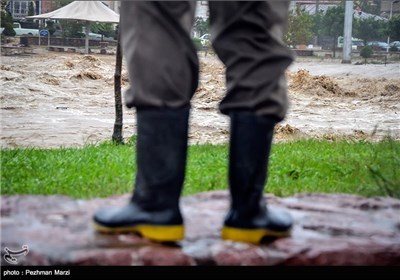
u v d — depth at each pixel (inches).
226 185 227.5
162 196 116.0
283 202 157.5
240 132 117.3
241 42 117.0
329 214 146.3
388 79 1192.2
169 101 113.4
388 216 146.9
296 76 1059.3
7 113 714.8
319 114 812.0
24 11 1779.0
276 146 418.6
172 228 116.2
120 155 336.2
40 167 280.1
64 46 1782.7
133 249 114.0
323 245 121.3
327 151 385.7
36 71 1112.2
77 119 684.1
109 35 1841.8
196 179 246.7
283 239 123.6
